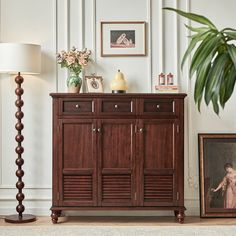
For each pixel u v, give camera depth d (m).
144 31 4.44
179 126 4.04
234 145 4.36
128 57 4.46
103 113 4.02
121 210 4.01
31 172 4.45
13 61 4.03
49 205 4.43
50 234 3.63
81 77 4.43
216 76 2.04
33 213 4.42
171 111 4.04
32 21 4.45
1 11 4.45
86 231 3.74
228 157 4.35
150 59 4.44
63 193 4.03
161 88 4.25
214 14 4.44
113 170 4.02
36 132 4.45
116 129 4.04
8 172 4.44
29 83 4.46
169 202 4.04
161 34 4.44
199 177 4.33
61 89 4.46
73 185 4.03
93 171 4.02
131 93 4.06
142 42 4.45
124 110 4.03
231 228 3.84
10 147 4.45
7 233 3.66
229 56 2.06
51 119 4.46
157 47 4.45
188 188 4.43
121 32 4.45
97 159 4.02
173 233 3.66
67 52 4.34
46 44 4.45
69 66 4.27
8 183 4.44
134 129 4.03
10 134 4.45
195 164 4.43
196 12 4.44
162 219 4.23
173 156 4.04
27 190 4.43
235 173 4.32
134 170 4.03
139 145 4.03
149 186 4.04
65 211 4.39
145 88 4.45
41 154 4.45
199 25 4.44
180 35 4.44
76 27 4.45
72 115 4.03
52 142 4.11
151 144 4.04
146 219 4.23
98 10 4.46
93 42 4.45
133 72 4.45
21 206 4.19
